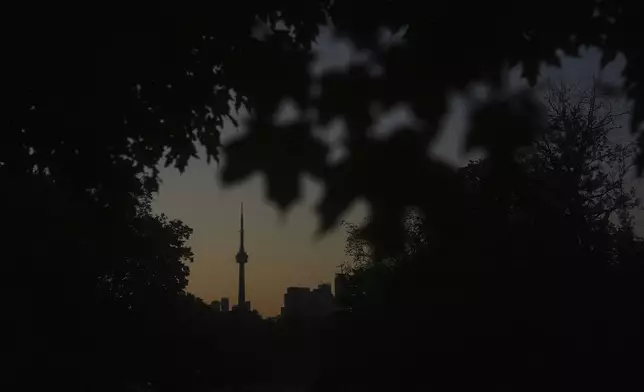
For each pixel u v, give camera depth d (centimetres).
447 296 561
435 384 630
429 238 251
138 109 719
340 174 247
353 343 599
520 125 264
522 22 279
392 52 267
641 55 304
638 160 326
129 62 596
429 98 260
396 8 278
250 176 245
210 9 464
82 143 752
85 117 700
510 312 662
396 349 602
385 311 578
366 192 246
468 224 251
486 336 646
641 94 311
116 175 821
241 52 304
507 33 276
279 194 243
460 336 629
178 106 741
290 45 307
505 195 262
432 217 249
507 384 679
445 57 267
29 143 793
